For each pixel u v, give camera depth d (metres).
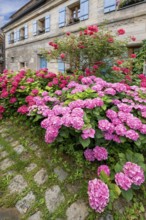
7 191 1.66
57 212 1.44
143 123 1.91
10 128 2.87
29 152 2.20
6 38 13.80
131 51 5.63
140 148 1.92
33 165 1.97
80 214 1.43
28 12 10.33
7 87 3.20
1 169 1.94
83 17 7.16
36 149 2.25
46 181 1.74
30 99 2.45
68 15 8.05
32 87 2.94
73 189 1.64
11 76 3.63
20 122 2.96
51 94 2.52
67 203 1.51
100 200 1.31
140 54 4.76
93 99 1.92
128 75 3.25
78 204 1.50
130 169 1.51
